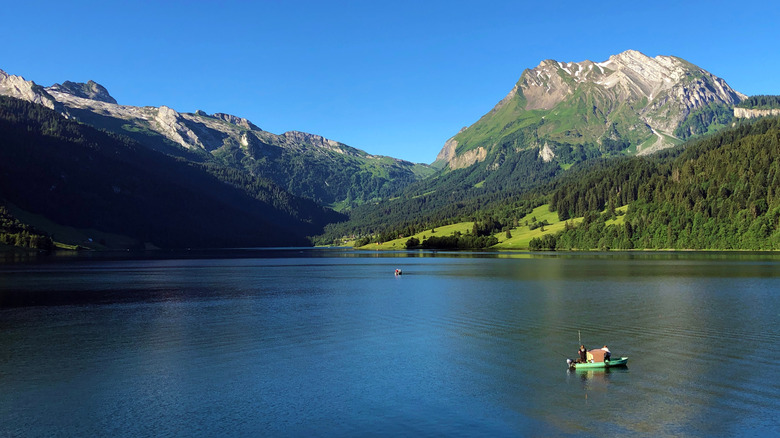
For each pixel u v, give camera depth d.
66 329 67.88
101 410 38.72
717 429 34.16
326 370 48.38
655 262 188.38
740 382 43.34
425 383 44.34
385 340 60.59
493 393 41.56
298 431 34.69
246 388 43.44
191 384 44.56
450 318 74.44
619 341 58.44
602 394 40.97
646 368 47.84
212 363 50.97
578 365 47.84
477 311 80.31
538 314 76.81
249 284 130.00
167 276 156.75
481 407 38.59
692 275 133.50
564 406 38.59
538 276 139.75
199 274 166.00
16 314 80.50
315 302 93.19
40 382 45.19
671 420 35.75
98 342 60.03
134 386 44.16
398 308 84.50
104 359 52.50
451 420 36.28
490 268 174.88
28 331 66.56
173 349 56.53
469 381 44.72
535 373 46.94
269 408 38.91
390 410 38.25
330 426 35.50
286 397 41.25
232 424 35.94
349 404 39.53
